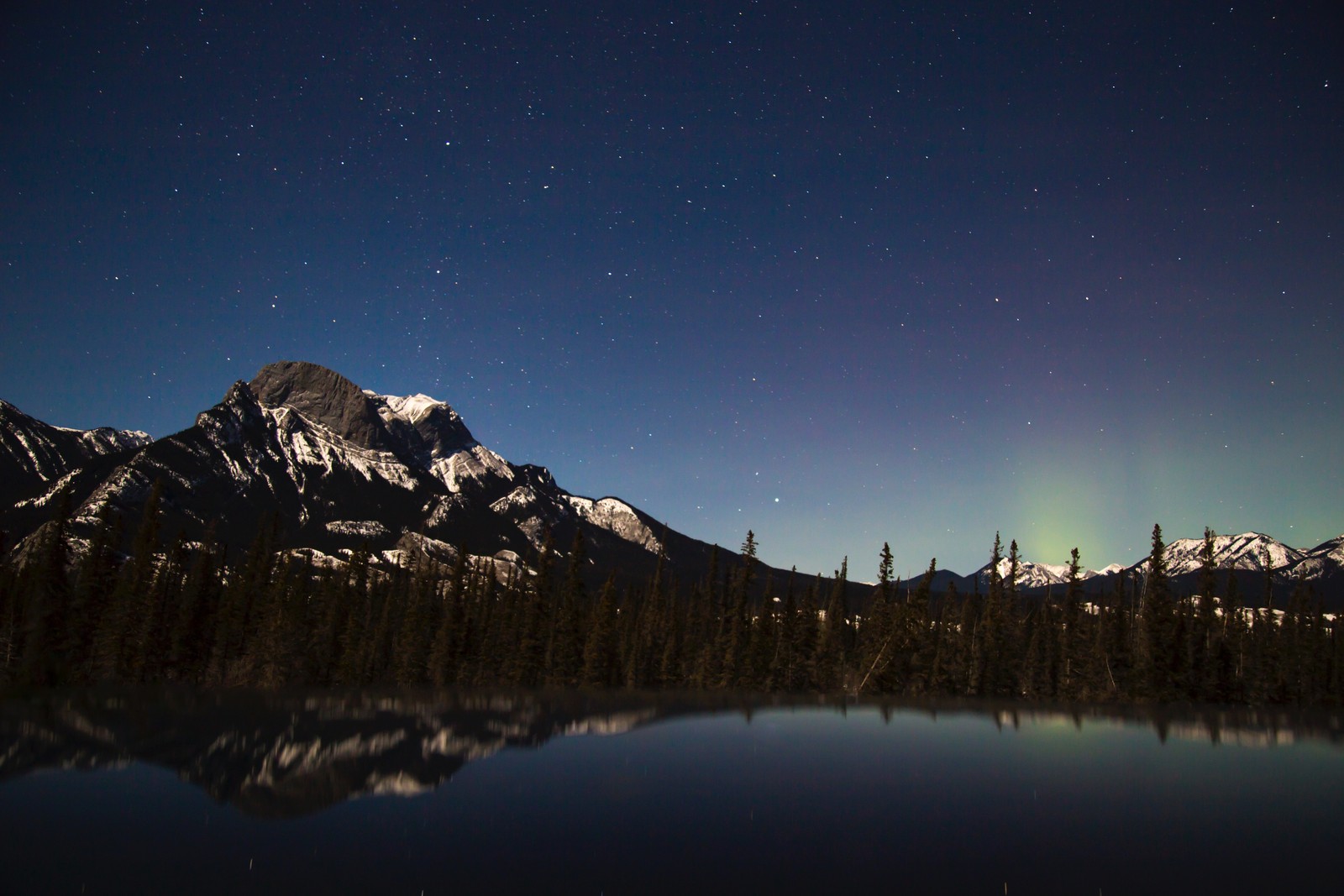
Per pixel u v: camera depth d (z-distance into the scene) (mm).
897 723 71375
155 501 134125
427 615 134750
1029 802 42938
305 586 144625
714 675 117625
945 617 130375
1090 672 104562
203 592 125875
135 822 39500
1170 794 44750
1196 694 101188
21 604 111688
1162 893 32031
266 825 39438
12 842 36469
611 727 68625
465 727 68312
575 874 33375
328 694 99938
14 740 58781
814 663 117688
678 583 181625
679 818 40469
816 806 42438
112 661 109250
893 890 32094
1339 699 110625
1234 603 122750
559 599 139500
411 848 36312
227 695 96875
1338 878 33219
